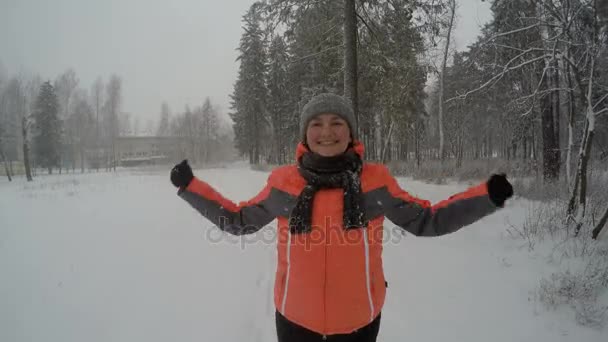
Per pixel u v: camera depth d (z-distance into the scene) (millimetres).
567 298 3471
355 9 8031
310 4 8039
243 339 2891
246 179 19406
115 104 53406
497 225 6293
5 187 20766
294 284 1557
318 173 1528
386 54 8484
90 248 5547
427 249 5211
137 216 8289
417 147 22109
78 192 14281
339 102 1548
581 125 7895
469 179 13734
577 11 5336
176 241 5891
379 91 9305
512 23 6977
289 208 1576
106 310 3416
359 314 1532
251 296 3701
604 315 3154
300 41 8680
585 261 4332
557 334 2963
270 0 8000
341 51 8492
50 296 3738
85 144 49875
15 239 6211
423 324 3150
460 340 2902
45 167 40969
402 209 1582
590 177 7656
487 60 7488
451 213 1507
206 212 1722
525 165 13594
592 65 5227
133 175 29156
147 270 4500
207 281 4117
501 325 3113
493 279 4059
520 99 7734
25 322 3203
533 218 6344
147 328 3082
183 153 57875
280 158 32906
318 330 1525
